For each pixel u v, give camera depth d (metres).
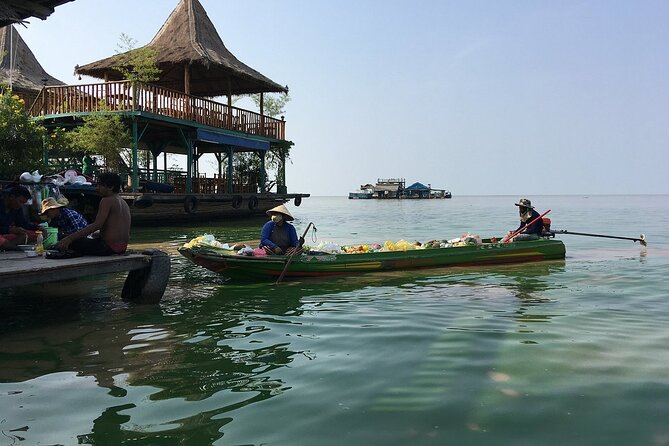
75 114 18.61
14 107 14.84
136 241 14.52
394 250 9.41
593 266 9.67
